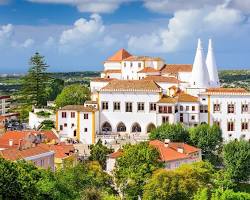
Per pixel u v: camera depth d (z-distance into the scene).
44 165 156.38
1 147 174.00
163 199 132.62
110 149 187.62
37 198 101.88
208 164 155.38
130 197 142.50
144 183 142.75
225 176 171.25
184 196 133.12
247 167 182.00
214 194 130.38
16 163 110.44
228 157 184.00
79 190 121.44
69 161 158.50
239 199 125.94
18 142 180.00
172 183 133.12
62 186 111.12
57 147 178.00
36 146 168.12
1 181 95.88
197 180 138.12
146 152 149.88
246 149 184.12
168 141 190.75
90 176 129.88
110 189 141.75
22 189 98.44
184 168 139.25
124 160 150.00
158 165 152.50
